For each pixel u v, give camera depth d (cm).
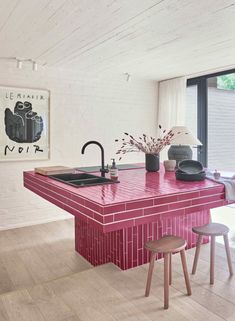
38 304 198
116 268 247
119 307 192
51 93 408
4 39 286
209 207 206
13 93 379
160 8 219
